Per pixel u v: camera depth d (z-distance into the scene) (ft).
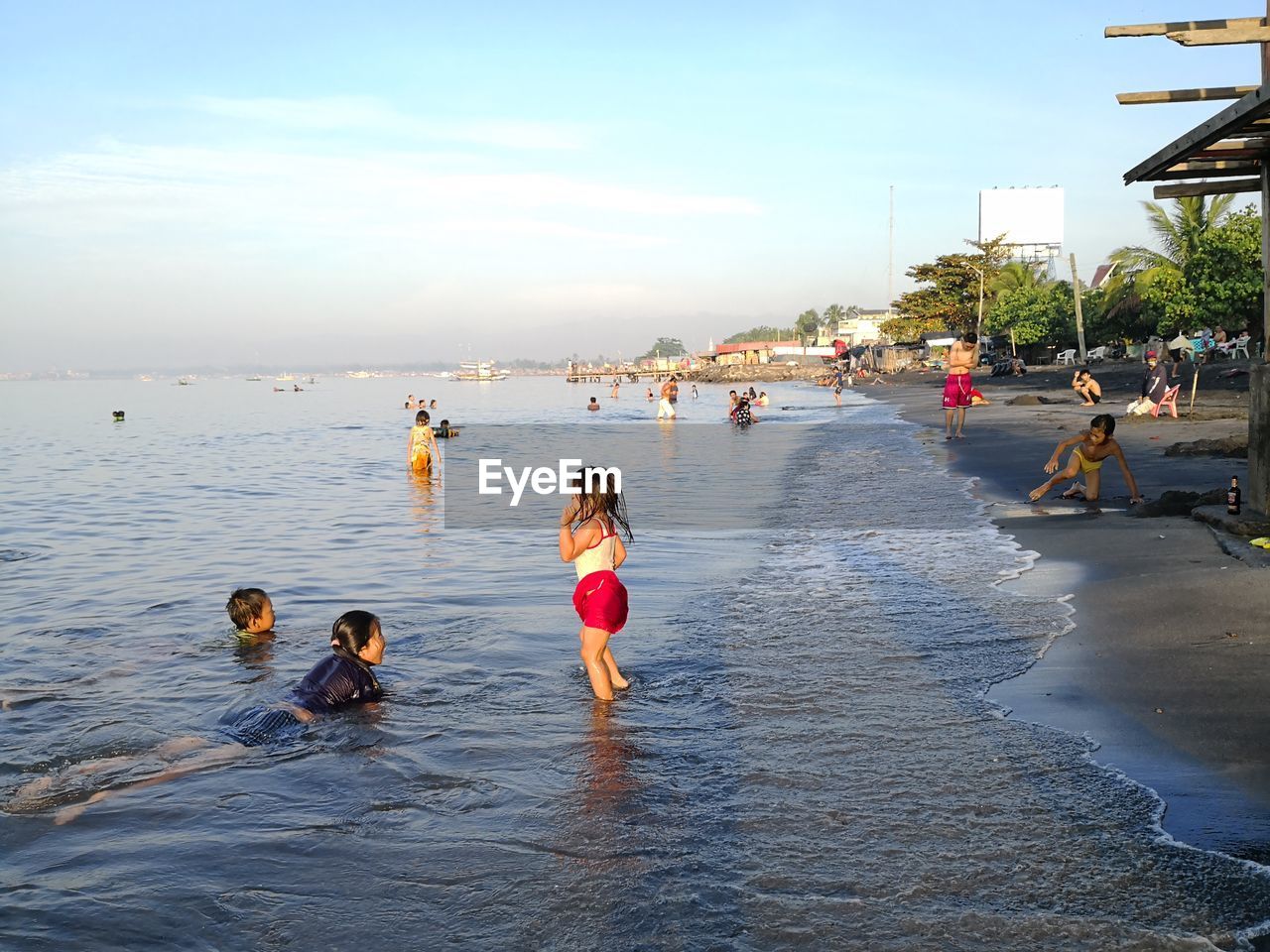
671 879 13.32
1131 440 65.62
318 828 15.37
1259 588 25.21
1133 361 185.47
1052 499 45.83
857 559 35.94
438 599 32.40
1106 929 11.64
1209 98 30.32
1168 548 31.45
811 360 520.01
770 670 22.77
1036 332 232.12
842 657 23.49
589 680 22.63
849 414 150.20
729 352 566.36
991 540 37.40
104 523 53.01
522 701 21.38
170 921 12.71
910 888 12.82
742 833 14.61
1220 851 13.33
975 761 16.93
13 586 35.78
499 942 11.97
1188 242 163.94
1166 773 15.88
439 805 16.08
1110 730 17.81
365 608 31.19
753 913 12.35
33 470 86.33
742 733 18.86
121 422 182.70
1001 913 12.10
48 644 27.27
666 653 24.72
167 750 18.93
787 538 41.70
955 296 317.01
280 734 19.62
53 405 302.86
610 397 331.77
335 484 72.90
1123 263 179.63
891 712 19.60
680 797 16.02
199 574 37.70
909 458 72.08
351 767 17.89
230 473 82.17
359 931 12.35
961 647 23.73
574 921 12.35
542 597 32.50
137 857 14.55
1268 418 32.42
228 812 16.06
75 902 13.23
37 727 20.45
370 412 230.89
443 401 307.37
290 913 12.82
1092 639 23.27
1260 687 18.97
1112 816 14.53
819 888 12.92
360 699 21.63
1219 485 44.42
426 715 20.61
